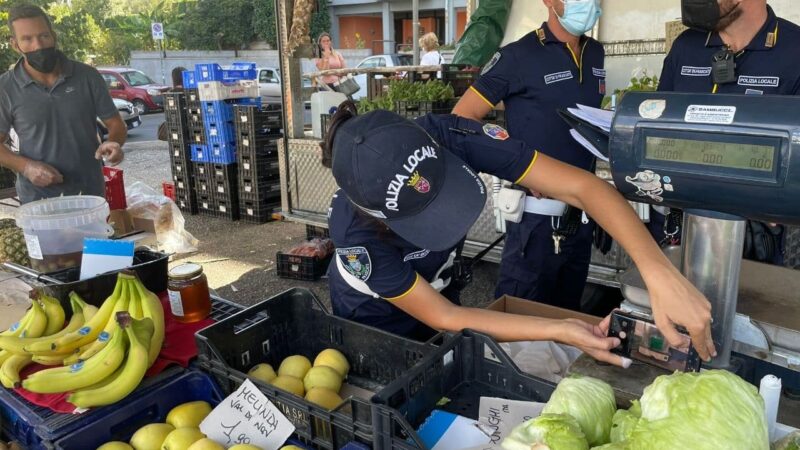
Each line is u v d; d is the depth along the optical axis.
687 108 1.08
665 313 1.17
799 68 2.06
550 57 2.75
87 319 1.94
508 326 1.53
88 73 3.62
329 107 5.72
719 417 0.90
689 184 1.09
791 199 0.99
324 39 6.83
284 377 1.69
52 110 3.44
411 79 5.84
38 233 2.44
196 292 2.06
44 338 1.81
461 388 1.43
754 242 2.37
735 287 1.20
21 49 3.26
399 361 1.70
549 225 2.78
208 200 7.35
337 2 26.69
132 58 27.67
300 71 5.82
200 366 1.72
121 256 2.26
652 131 1.11
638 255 1.29
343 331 1.81
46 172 3.29
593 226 2.92
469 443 1.24
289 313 1.90
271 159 6.95
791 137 0.96
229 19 29.92
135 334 1.65
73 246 2.50
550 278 2.94
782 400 1.25
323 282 5.17
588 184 1.52
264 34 28.92
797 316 1.30
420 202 1.36
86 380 1.58
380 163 1.33
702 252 1.18
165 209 5.96
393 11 25.78
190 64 28.28
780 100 1.00
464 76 5.75
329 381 1.67
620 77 5.42
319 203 5.75
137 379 1.60
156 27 25.95
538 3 5.34
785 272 1.55
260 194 6.89
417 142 1.37
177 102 7.18
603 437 1.11
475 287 4.82
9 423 1.69
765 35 2.10
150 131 16.22
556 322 1.46
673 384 0.97
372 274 1.59
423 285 1.63
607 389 1.17
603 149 1.31
